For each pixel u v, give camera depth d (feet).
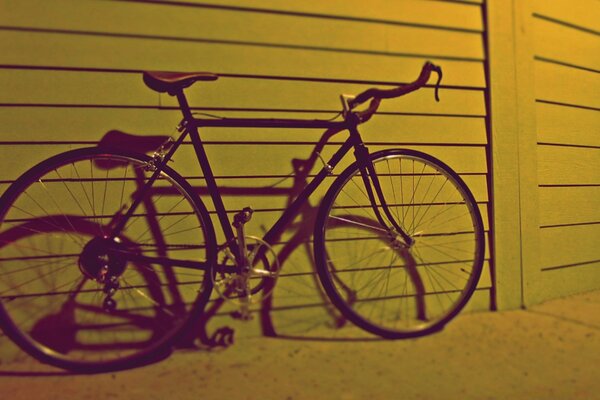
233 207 7.27
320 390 5.67
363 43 7.78
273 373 6.14
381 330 7.25
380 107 7.90
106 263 6.25
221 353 6.81
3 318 6.08
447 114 8.21
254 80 7.29
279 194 7.46
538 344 6.96
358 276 7.90
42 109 6.55
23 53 6.44
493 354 6.64
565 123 9.24
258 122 6.75
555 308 8.56
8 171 6.48
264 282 6.92
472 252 8.40
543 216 8.94
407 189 8.08
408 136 8.03
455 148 8.27
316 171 7.61
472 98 8.35
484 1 8.39
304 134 7.54
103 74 6.73
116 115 6.80
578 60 9.44
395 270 8.07
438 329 7.47
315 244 7.18
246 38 7.23
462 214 8.34
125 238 6.94
